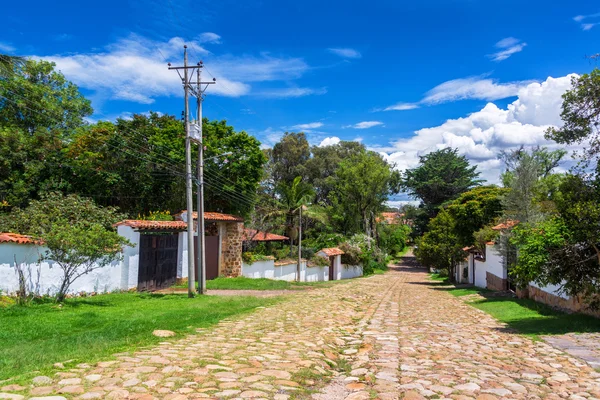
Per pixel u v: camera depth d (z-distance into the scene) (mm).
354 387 5145
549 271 10484
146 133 28172
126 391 4535
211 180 26844
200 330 8859
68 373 5188
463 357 6812
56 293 13633
